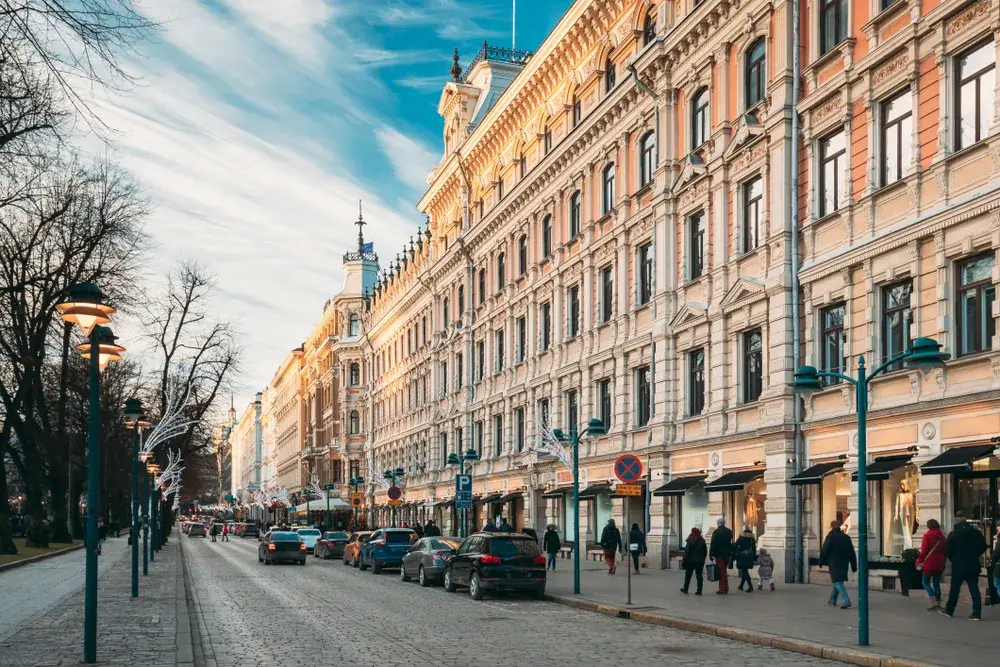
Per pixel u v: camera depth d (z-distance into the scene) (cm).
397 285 7900
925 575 1888
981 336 2050
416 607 2306
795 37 2733
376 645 1605
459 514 5859
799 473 2595
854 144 2486
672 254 3397
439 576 2969
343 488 10300
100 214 4162
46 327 4238
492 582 2488
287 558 4516
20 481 8394
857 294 2438
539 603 2412
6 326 3991
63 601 2283
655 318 3456
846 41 2498
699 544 2397
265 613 2162
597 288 4025
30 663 1308
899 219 2297
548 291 4581
